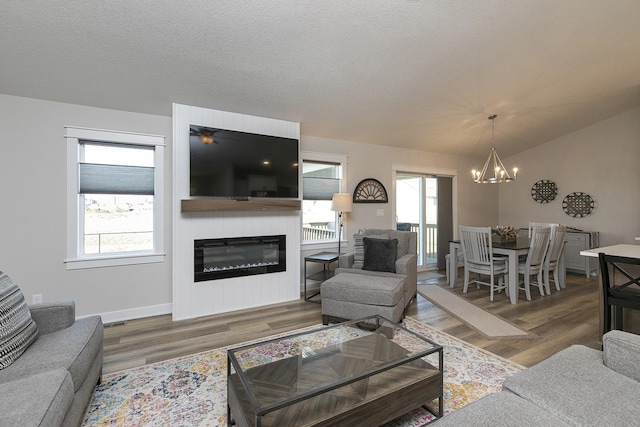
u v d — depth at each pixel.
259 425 1.19
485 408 1.13
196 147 3.11
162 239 3.32
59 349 1.57
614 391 1.18
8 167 2.72
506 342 2.57
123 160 3.22
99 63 2.50
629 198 4.85
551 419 1.06
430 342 1.78
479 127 4.73
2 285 1.54
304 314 3.29
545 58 3.09
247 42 2.47
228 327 2.94
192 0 2.05
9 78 2.54
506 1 2.34
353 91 3.34
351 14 2.29
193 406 1.78
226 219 3.38
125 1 2.01
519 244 4.00
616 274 2.61
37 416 1.06
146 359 2.32
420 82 3.30
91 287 3.02
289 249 3.79
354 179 4.75
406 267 3.33
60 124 2.89
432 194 5.72
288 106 3.48
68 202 2.93
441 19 2.43
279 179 3.60
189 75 2.76
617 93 4.12
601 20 2.63
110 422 1.64
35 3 1.95
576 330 2.81
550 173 5.74
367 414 1.42
